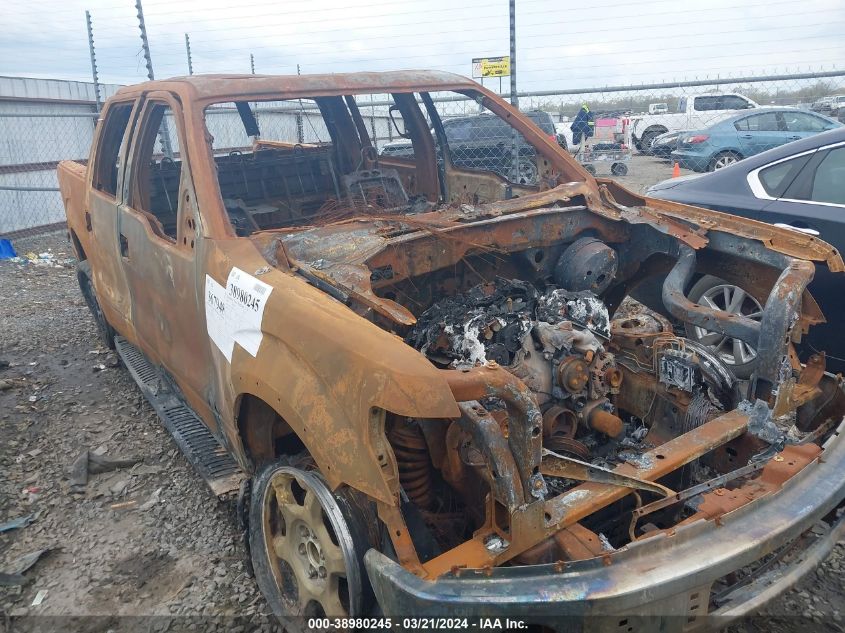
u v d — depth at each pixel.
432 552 2.23
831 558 3.07
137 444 4.21
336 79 3.57
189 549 3.23
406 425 2.57
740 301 4.51
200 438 3.62
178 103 3.32
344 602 2.40
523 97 8.27
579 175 3.83
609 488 2.22
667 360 3.06
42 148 11.38
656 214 3.49
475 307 2.99
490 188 4.35
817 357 2.88
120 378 5.20
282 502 2.58
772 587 2.20
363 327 2.17
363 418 1.99
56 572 3.11
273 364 2.40
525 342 2.80
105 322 5.40
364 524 2.23
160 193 4.33
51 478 3.87
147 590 2.98
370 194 4.28
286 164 4.62
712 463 2.76
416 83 3.80
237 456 3.05
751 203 4.76
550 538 2.08
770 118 14.09
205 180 3.06
